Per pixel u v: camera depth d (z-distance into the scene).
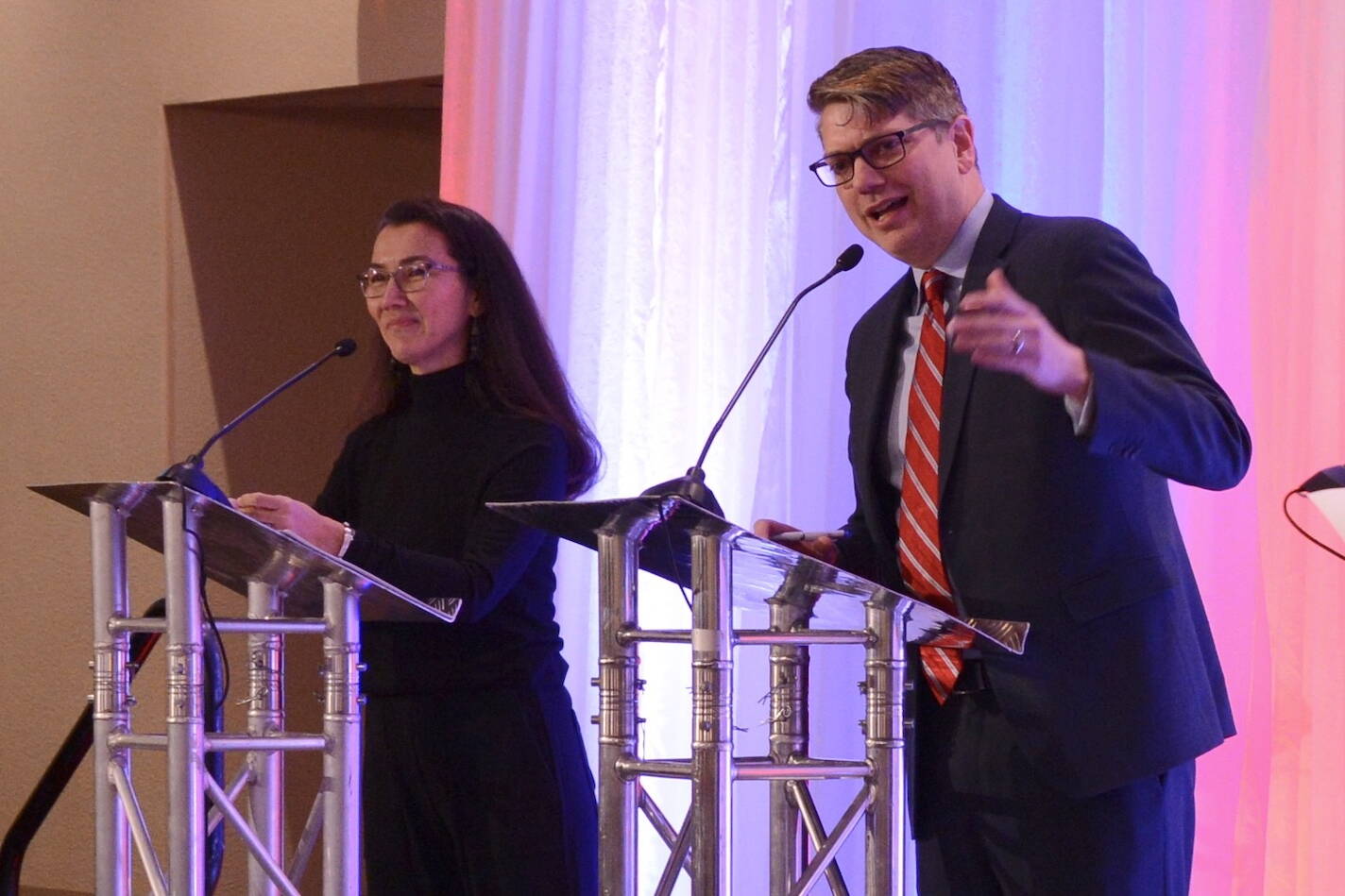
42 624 9.41
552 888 5.21
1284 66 5.95
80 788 9.29
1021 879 4.04
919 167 4.25
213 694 4.79
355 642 4.64
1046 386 3.56
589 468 5.74
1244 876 5.83
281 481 9.34
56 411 9.39
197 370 9.18
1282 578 5.79
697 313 7.42
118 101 9.28
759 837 6.94
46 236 9.45
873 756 4.07
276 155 9.36
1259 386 5.91
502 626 5.33
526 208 7.86
